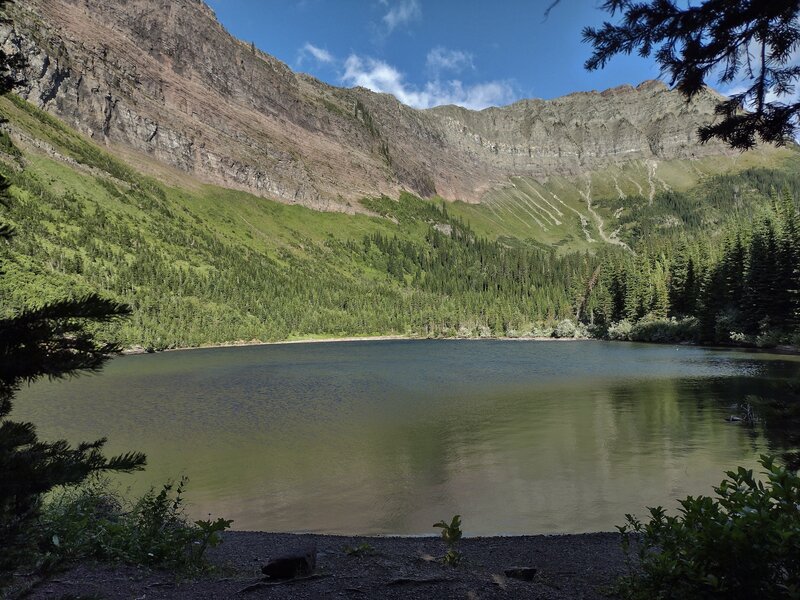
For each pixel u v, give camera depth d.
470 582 7.90
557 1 4.50
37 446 3.34
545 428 28.34
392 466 21.69
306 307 186.62
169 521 10.48
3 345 3.04
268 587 7.64
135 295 141.12
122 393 49.31
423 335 177.12
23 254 121.38
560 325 143.00
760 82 5.31
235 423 33.03
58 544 7.91
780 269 75.81
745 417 28.08
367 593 7.41
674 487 17.47
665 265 143.50
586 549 11.22
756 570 5.00
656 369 56.62
